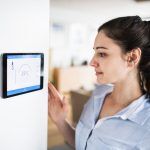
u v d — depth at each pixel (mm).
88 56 7547
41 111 857
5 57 646
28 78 754
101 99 1044
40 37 792
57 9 4547
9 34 663
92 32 7500
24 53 719
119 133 871
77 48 7266
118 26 804
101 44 826
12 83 685
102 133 913
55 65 6582
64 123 1109
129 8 4051
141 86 915
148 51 841
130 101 921
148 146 801
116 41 799
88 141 965
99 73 857
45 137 896
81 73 6562
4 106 681
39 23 782
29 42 744
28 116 792
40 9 781
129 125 866
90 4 3957
